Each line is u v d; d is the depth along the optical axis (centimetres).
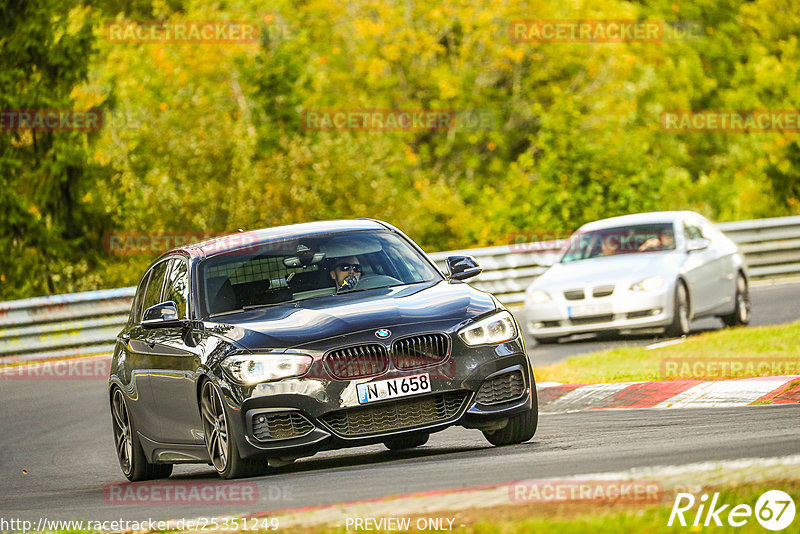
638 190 7375
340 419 2036
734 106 10312
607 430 2367
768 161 9619
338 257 2347
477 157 10038
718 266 4488
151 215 7562
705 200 9488
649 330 4216
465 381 2075
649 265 4275
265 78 8681
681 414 2539
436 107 9675
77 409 3950
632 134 7700
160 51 8519
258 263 2352
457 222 7831
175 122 7794
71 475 2781
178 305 2388
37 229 7681
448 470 1867
